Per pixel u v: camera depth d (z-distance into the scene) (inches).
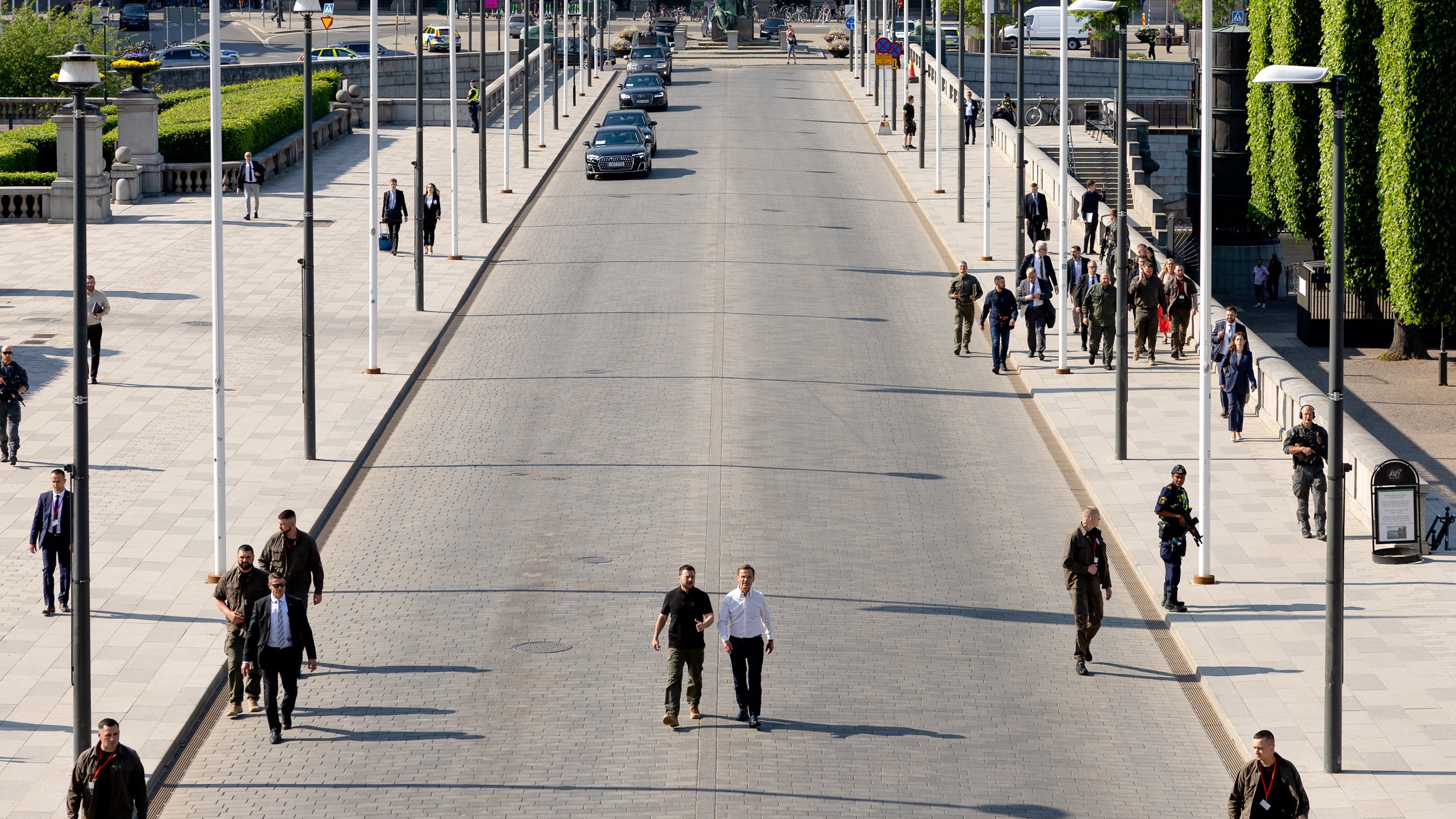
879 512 2354.8
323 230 4325.8
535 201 4842.5
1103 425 2758.4
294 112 5708.7
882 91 6840.6
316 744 1646.2
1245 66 4763.8
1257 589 2058.3
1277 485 2444.6
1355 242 3673.7
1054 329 3452.3
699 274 3878.0
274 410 2795.3
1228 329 2753.4
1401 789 1550.2
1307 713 1712.6
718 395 2925.7
